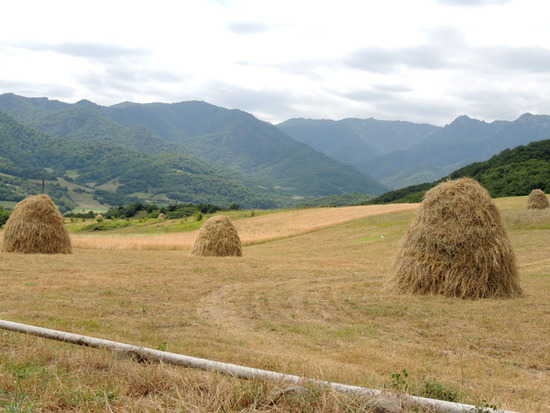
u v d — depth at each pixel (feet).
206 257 74.02
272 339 26.99
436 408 12.92
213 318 32.14
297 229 152.15
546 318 31.78
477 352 25.22
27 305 31.83
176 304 35.68
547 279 49.29
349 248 108.88
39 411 12.34
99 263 58.75
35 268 51.29
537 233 102.53
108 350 18.30
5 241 69.72
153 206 380.58
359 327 30.25
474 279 39.11
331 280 49.78
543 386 19.44
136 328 27.09
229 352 22.15
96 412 12.50
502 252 39.60
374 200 382.42
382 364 21.94
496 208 41.47
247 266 60.85
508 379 20.56
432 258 40.47
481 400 15.96
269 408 12.94
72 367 16.72
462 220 40.34
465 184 42.29
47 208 72.08
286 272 55.62
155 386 14.60
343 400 12.84
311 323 31.35
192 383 14.46
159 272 51.70
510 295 39.50
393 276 42.63
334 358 22.97
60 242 72.59
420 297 39.11
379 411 12.42
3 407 12.07
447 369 21.62
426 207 42.50
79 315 29.66
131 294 38.14
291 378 14.48
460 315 32.89
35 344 19.53
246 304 36.99
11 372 15.46
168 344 23.36
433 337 28.07
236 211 292.20
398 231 125.70
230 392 13.41
